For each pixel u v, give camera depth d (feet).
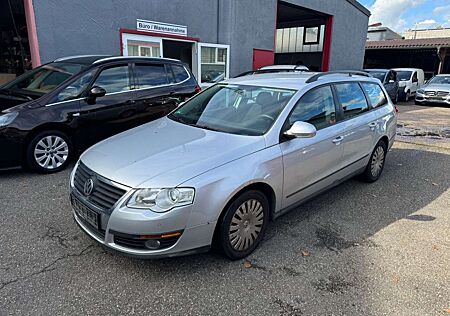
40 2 23.52
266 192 10.17
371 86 15.75
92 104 16.70
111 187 8.45
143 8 28.89
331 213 12.75
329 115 12.51
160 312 7.57
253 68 39.32
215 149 9.41
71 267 9.02
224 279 8.72
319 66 63.67
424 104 50.62
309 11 46.70
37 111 15.24
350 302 8.02
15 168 15.29
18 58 34.19
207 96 13.32
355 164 14.11
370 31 107.04
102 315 7.43
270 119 10.69
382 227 11.75
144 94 18.66
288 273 9.04
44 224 11.21
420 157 21.09
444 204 13.85
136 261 9.34
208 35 34.45
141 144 10.05
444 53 73.51
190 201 8.18
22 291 8.07
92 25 26.21
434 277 9.03
